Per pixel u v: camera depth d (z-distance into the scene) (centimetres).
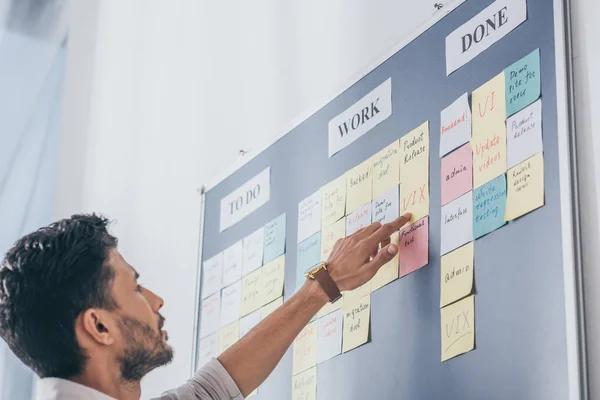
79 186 350
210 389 183
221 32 285
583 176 151
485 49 174
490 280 163
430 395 171
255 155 244
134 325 179
